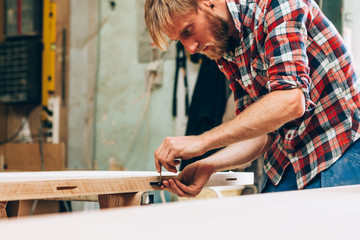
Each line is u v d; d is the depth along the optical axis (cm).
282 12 114
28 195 92
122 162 411
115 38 417
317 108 131
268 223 32
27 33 450
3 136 460
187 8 126
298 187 137
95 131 424
